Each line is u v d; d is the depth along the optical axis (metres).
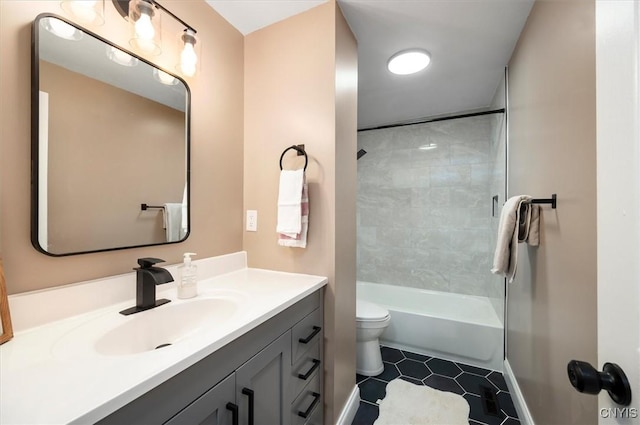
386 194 3.04
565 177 0.97
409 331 2.29
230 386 0.74
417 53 1.71
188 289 1.05
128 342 0.82
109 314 0.87
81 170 0.87
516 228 1.24
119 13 0.95
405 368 2.03
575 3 0.89
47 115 0.79
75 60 0.85
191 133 1.25
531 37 1.34
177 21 1.18
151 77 1.08
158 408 0.55
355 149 1.61
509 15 1.40
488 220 2.60
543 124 1.19
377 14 1.41
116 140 0.96
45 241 0.78
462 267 2.71
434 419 1.51
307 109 1.38
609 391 0.42
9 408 0.44
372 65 1.87
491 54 1.74
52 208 0.80
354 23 1.48
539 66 1.23
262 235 1.50
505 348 1.96
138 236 1.03
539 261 1.24
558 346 1.04
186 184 1.22
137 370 0.55
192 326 1.00
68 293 0.82
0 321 0.66
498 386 1.81
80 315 0.84
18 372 0.55
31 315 0.74
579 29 0.87
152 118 1.08
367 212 3.12
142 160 1.05
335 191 1.33
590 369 0.43
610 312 0.44
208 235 1.33
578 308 0.88
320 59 1.35
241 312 0.87
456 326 2.12
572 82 0.92
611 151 0.44
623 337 0.41
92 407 0.45
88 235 0.88
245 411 0.79
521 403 1.48
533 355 1.33
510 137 1.81
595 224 0.78
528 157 1.40
